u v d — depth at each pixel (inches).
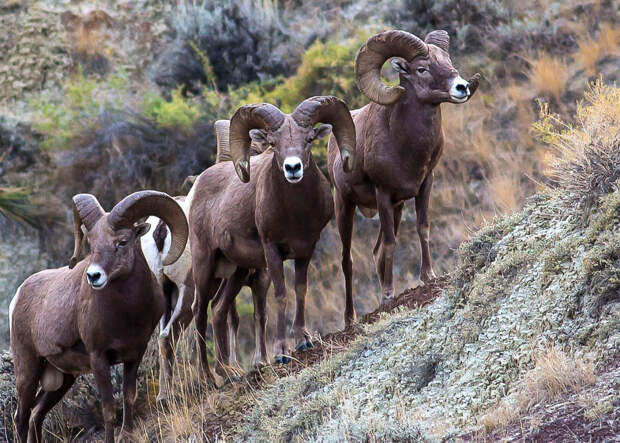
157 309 1165.7
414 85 1159.6
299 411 1016.2
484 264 1038.4
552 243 961.5
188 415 1199.6
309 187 1147.9
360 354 1069.8
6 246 1998.0
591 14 2087.8
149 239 1408.7
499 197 1760.6
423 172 1183.6
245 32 2316.7
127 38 2405.3
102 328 1133.1
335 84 1991.9
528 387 792.3
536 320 876.0
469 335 941.2
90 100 2144.4
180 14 2418.8
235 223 1239.5
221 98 2107.5
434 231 1795.0
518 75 2020.2
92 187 2026.3
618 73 1889.8
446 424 823.1
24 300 1274.6
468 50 2103.8
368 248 1822.1
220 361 1286.9
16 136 2129.7
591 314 834.2
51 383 1295.5
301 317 1209.4
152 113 2076.8
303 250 1187.3
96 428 1448.1
